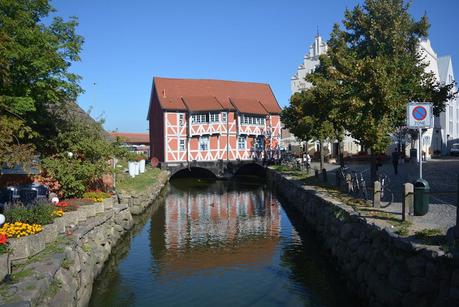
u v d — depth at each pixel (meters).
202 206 28.50
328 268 13.73
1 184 16.25
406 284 7.89
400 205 13.57
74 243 10.63
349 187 17.52
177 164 48.72
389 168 29.55
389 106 15.81
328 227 14.91
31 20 14.03
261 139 56.09
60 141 17.94
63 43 15.82
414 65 18.62
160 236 19.03
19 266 8.23
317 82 24.59
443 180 20.03
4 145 10.28
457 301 6.49
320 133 25.16
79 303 9.66
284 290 11.90
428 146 42.59
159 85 55.53
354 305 10.61
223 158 53.03
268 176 45.50
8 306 6.22
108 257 14.82
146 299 11.45
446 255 6.89
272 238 18.23
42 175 16.72
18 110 12.90
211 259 15.15
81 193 16.75
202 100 53.91
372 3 21.22
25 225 9.27
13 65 12.80
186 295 11.71
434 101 17.27
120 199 22.08
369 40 21.78
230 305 10.98
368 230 10.43
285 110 33.78
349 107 16.66
